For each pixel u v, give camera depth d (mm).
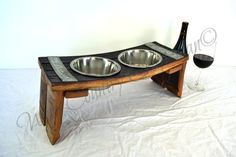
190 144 1147
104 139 1130
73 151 1051
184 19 1810
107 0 1597
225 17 1854
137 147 1101
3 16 1472
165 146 1122
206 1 1779
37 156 1009
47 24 1562
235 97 1562
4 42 1549
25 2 1467
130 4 1655
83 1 1555
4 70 1616
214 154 1102
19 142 1070
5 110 1254
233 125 1298
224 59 2004
